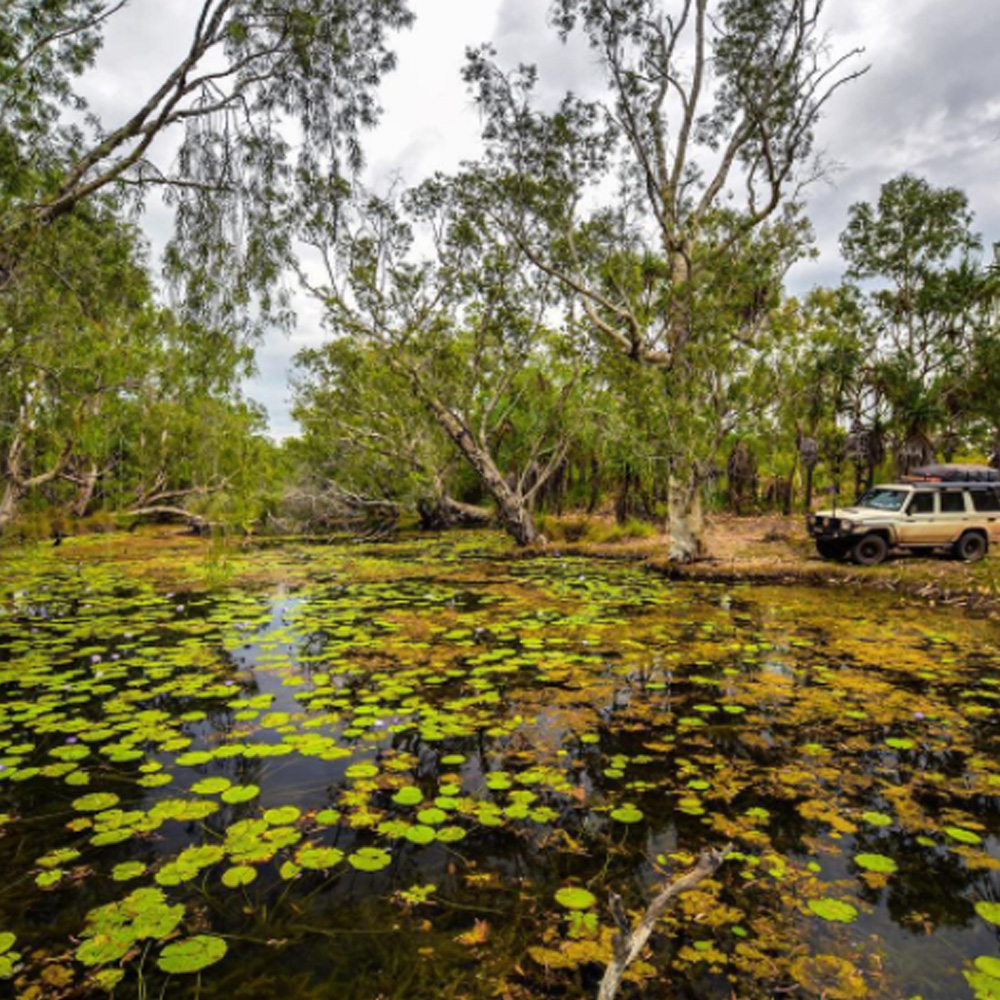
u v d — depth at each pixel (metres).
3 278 7.29
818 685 5.47
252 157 7.11
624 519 20.25
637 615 8.50
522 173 14.78
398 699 5.21
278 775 3.89
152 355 11.31
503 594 10.34
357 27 6.95
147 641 7.21
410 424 19.14
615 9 12.59
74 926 2.52
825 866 2.91
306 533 24.27
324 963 2.33
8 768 3.93
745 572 11.57
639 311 14.58
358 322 15.87
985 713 4.80
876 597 9.82
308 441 25.28
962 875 2.84
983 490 12.48
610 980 1.71
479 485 26.70
